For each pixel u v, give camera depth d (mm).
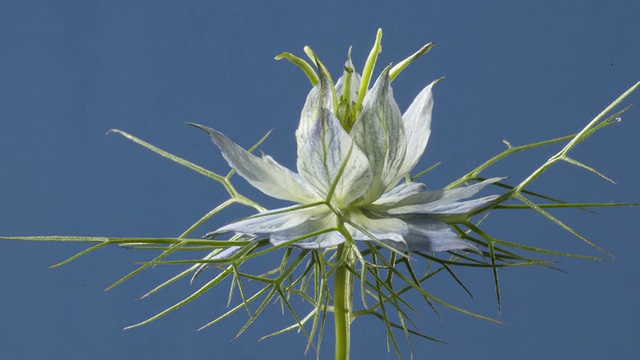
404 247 223
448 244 223
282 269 230
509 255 230
